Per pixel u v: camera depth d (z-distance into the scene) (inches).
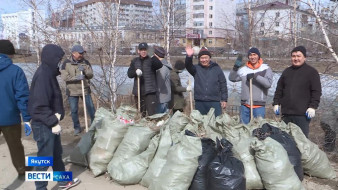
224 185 127.3
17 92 145.6
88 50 288.0
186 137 141.9
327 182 156.6
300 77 167.3
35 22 309.9
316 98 162.7
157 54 223.9
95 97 303.0
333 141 195.8
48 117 129.9
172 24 315.0
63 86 321.4
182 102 262.1
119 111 175.8
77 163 180.1
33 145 216.7
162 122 176.9
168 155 143.2
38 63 320.2
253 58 189.0
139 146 160.6
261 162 138.3
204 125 170.4
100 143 165.6
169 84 230.8
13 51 150.6
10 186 156.3
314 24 237.8
